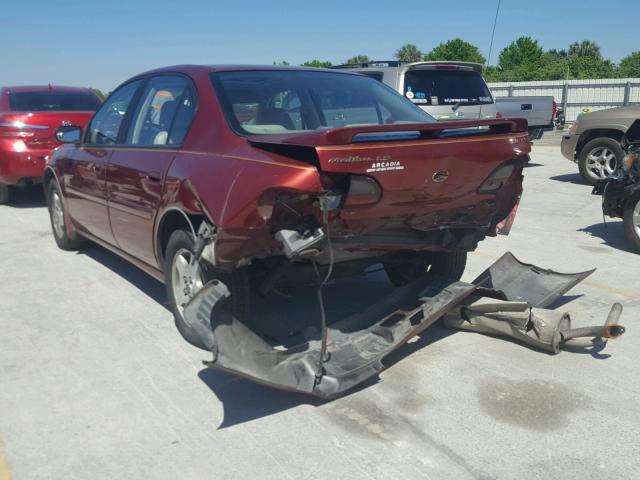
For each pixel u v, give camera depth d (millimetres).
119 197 5031
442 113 10688
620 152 10969
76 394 3779
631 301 5297
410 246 4121
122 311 5113
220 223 3531
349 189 3424
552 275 5152
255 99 4281
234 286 3971
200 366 4129
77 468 3064
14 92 10281
